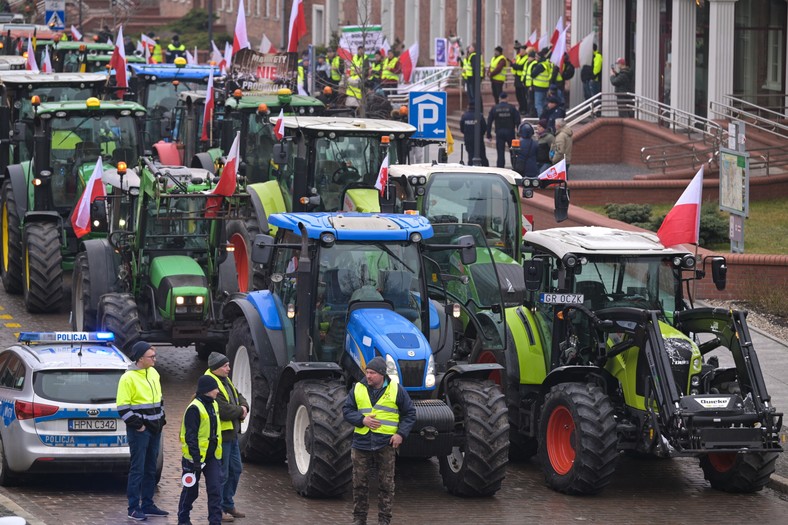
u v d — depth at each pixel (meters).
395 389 45.69
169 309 63.56
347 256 52.62
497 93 135.00
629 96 135.12
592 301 53.88
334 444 49.00
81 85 89.94
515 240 68.31
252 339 53.94
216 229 66.81
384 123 75.50
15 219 81.62
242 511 48.25
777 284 82.12
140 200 66.06
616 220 94.75
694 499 52.50
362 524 45.94
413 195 68.25
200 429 44.34
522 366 55.19
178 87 106.81
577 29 143.00
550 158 107.69
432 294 63.25
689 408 50.09
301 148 73.06
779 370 69.56
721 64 120.19
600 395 51.34
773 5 128.62
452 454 51.59
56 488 50.25
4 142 86.31
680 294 54.47
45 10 183.50
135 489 46.09
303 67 140.75
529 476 54.91
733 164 85.00
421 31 192.12
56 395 48.53
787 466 56.47
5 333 73.75
